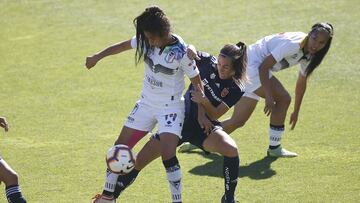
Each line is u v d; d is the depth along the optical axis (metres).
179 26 57.78
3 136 36.97
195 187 29.25
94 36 57.41
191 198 28.05
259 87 32.31
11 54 54.22
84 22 61.03
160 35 24.72
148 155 26.36
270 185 29.39
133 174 26.61
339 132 36.25
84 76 48.38
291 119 32.34
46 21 62.06
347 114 39.16
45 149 34.75
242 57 27.17
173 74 25.52
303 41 30.69
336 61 48.62
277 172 30.95
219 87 27.31
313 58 30.94
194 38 54.81
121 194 28.64
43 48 55.28
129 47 26.31
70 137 36.59
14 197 24.53
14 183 24.72
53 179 30.56
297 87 31.72
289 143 34.94
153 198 28.20
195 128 26.83
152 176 30.72
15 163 32.75
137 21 24.94
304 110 40.06
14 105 42.75
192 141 27.12
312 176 30.30
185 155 33.34
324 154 33.16
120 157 25.25
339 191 28.48
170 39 25.09
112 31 58.22
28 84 47.09
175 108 26.03
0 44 56.75
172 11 61.78
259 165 31.94
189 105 26.92
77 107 42.00
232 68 27.03
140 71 49.09
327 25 30.42
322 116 38.97
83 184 29.91
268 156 33.16
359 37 52.91
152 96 26.06
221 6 62.41
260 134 36.50
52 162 32.81
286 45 30.80
